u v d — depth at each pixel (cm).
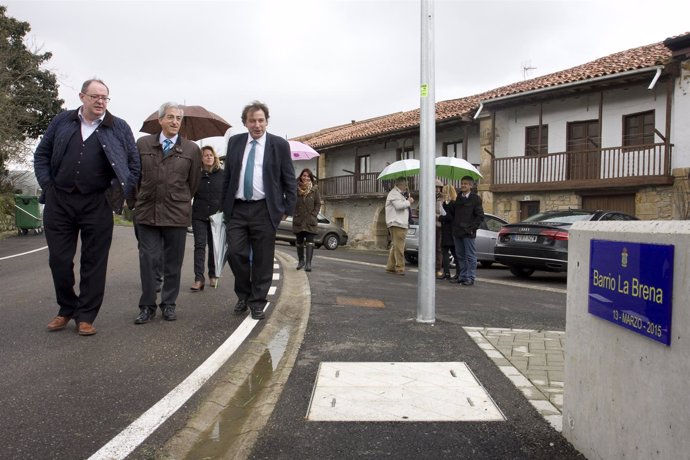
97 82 473
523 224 1098
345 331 521
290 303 679
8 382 378
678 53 1532
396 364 417
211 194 752
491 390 361
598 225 256
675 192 1566
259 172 557
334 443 286
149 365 418
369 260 1541
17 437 293
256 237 565
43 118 2831
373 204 2745
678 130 1577
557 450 276
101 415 324
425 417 318
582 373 269
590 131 1839
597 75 1666
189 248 1620
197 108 924
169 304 567
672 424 192
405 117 2891
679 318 189
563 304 747
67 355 439
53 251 489
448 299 754
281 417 319
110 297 684
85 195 482
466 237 932
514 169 2003
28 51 2728
